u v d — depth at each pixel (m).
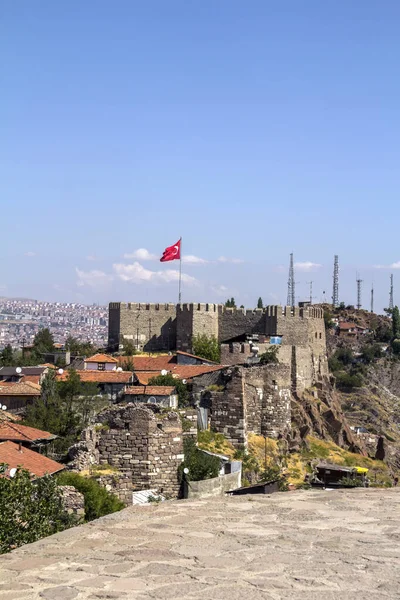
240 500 18.19
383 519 16.27
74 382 74.69
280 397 81.94
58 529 35.28
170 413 47.81
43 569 13.22
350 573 12.76
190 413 66.62
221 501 18.05
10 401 74.50
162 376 75.44
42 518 34.12
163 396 69.19
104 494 41.56
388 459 114.31
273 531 15.34
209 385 72.00
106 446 47.06
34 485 36.72
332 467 78.69
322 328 132.38
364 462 93.31
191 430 63.28
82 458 46.22
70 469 45.56
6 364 115.38
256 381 80.50
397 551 13.97
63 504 38.34
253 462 66.00
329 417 112.88
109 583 12.38
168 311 129.88
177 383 74.12
